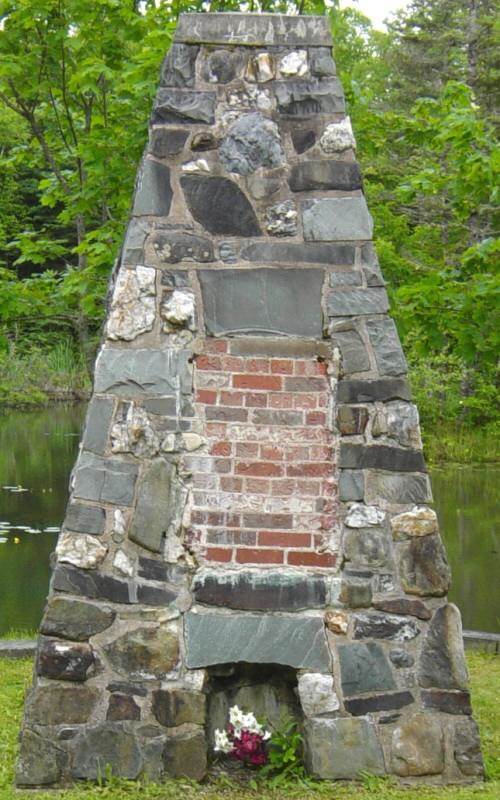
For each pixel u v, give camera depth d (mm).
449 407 18109
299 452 4480
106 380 4461
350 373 4523
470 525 11656
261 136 4574
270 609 4418
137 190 4582
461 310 7234
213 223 4547
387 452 4504
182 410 4465
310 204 4570
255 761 4422
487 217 12914
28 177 22000
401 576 4469
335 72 4617
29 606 8359
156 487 4430
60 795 4168
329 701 4398
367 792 4238
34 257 8648
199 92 4574
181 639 4383
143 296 4496
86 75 7488
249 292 4523
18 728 5113
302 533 4457
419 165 14883
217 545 4430
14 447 17609
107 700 4348
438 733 4418
